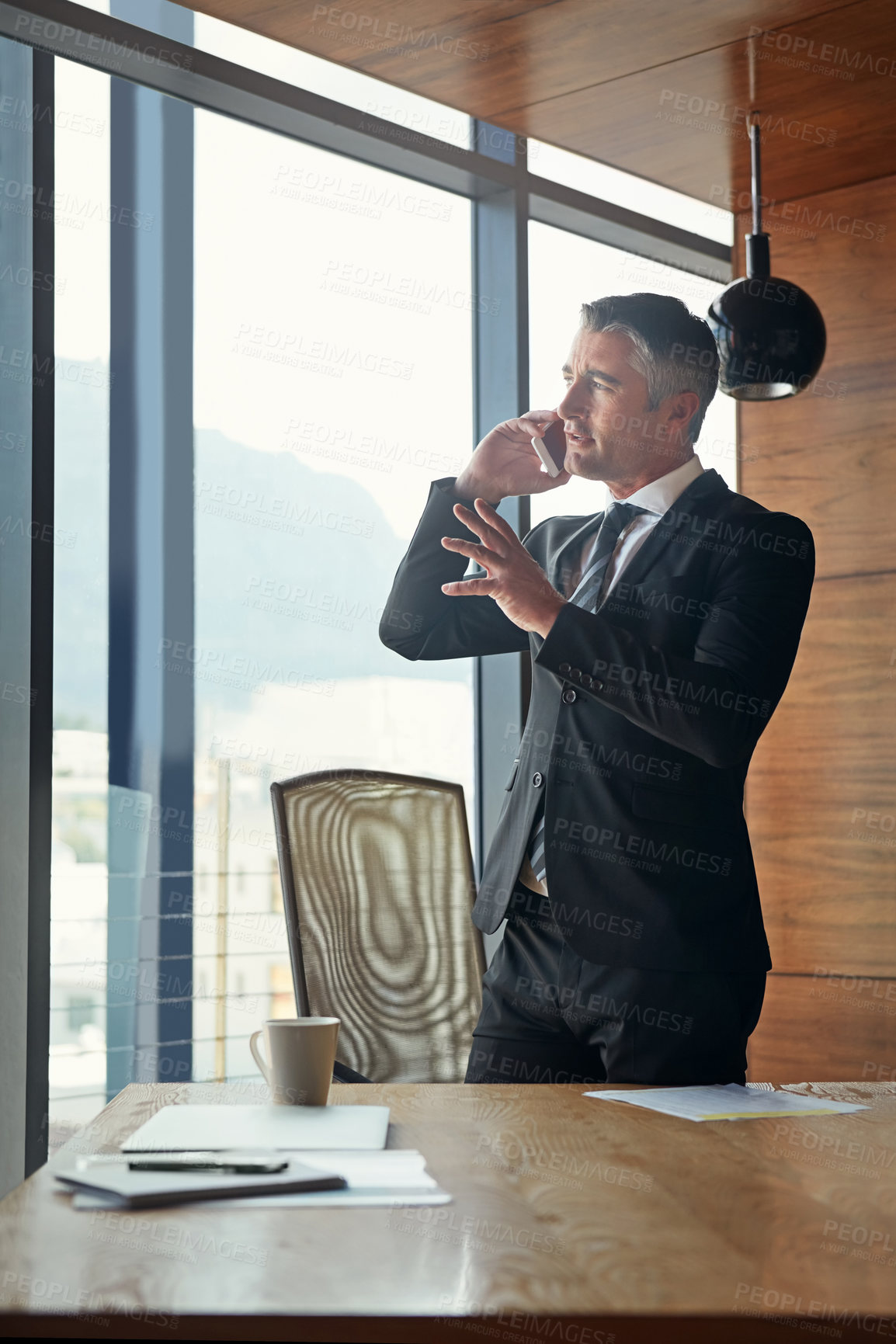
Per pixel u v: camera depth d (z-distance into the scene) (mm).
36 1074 2340
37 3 2402
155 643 2930
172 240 2910
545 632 1655
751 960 1668
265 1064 1327
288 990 3076
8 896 2352
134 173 2859
